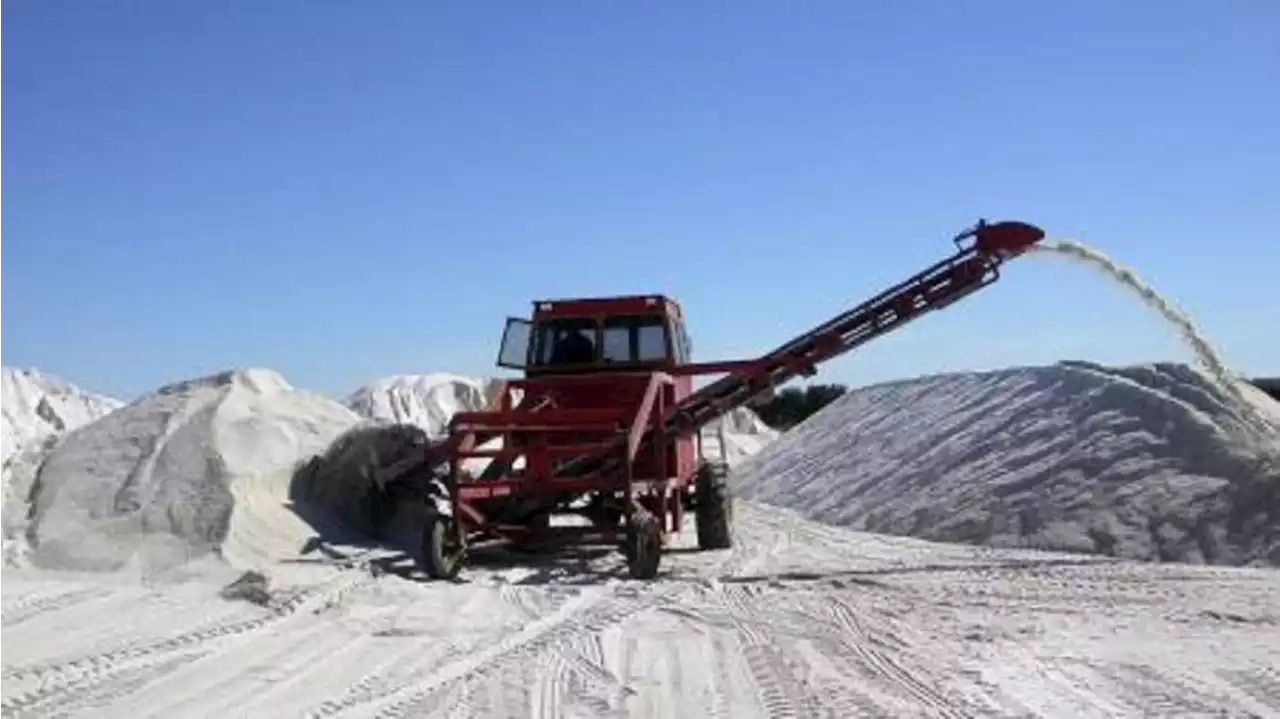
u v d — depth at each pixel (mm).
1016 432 21000
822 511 22672
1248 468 16297
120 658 9125
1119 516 16656
